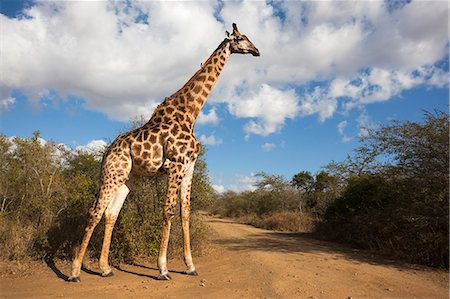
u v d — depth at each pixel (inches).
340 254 359.6
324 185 930.1
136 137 261.7
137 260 309.0
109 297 203.0
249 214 1222.9
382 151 390.9
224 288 220.2
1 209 410.0
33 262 286.0
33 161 422.6
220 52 302.7
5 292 211.2
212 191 418.3
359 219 454.3
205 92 290.8
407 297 206.8
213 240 458.9
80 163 501.7
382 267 292.0
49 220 353.4
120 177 258.1
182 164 261.9
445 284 239.1
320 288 220.4
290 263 296.8
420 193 336.8
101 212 252.8
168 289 220.7
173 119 271.3
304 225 741.3
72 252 305.9
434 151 331.0
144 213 334.0
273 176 1151.6
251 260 306.8
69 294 209.2
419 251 316.2
